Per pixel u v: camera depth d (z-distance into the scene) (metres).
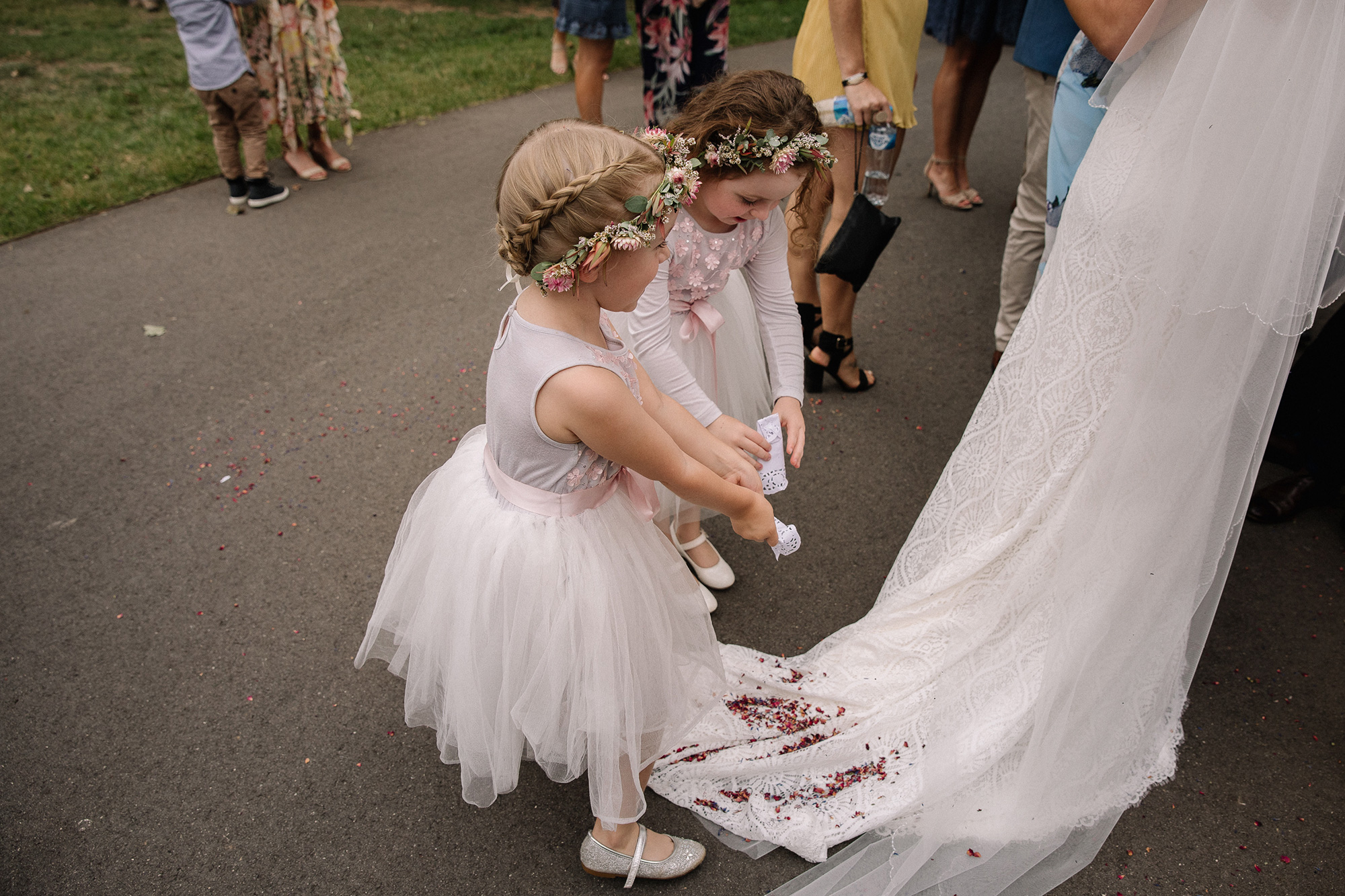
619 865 1.82
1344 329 2.63
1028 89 3.04
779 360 2.20
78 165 5.64
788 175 1.75
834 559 2.71
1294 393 2.82
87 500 2.96
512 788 1.92
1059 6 2.86
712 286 2.07
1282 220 1.42
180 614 2.54
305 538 2.81
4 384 3.56
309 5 5.07
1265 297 1.46
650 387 1.70
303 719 2.23
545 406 1.40
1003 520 2.12
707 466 1.70
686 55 4.65
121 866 1.91
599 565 1.57
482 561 1.58
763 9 10.30
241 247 4.68
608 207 1.28
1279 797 1.99
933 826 1.82
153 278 4.36
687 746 2.11
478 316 4.03
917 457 3.13
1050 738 1.76
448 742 1.77
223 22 4.60
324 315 4.04
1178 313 1.60
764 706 2.19
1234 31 1.43
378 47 8.53
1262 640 2.38
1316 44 1.34
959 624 2.14
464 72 7.68
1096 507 1.78
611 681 1.59
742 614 2.52
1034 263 3.15
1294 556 2.65
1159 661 1.77
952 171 4.91
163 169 5.58
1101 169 1.87
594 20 4.81
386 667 2.37
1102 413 1.88
